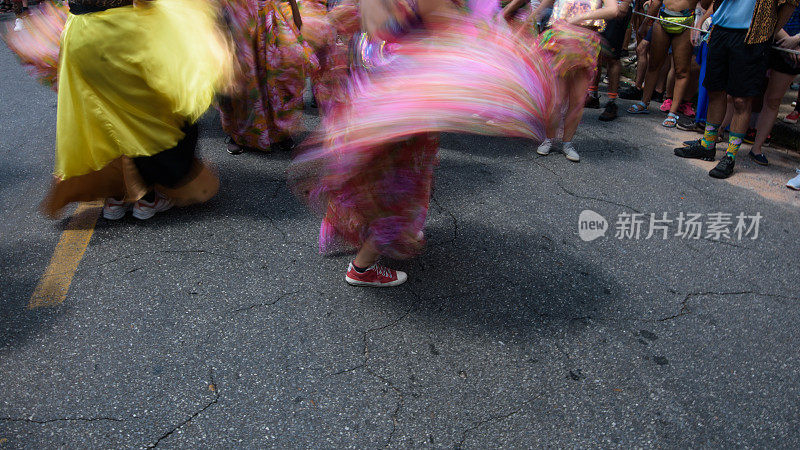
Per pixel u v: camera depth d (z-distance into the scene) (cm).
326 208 268
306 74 407
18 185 367
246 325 252
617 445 208
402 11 209
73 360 228
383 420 212
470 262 309
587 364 244
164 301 263
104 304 259
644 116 590
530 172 426
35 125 479
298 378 227
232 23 365
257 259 298
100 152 291
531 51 228
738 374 244
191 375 224
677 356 252
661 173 444
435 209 361
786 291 303
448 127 216
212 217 333
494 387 229
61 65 281
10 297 260
